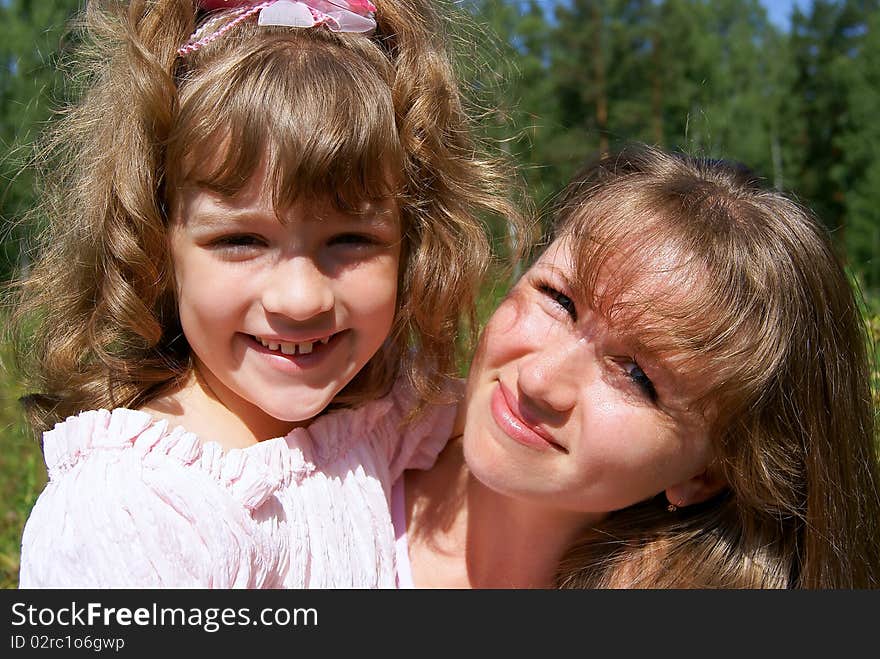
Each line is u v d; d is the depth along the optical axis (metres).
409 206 0.71
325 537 0.68
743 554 0.72
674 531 0.73
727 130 5.69
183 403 0.69
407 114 0.71
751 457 0.69
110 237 0.69
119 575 0.60
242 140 0.63
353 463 0.72
